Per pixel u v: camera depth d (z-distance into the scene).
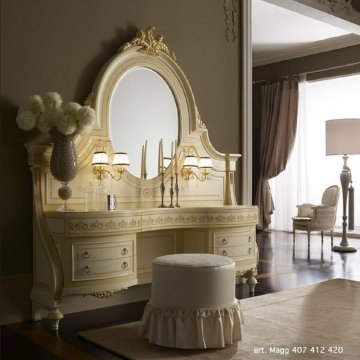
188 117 4.11
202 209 3.69
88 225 3.01
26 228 3.23
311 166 8.03
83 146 3.44
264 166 8.23
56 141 3.14
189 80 4.18
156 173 3.90
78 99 3.47
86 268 3.03
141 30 3.75
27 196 3.24
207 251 3.71
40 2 3.29
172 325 2.59
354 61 7.21
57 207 3.29
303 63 7.85
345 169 6.46
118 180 3.63
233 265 2.75
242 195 4.59
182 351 2.55
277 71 8.20
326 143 6.42
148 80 3.87
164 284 2.63
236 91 4.58
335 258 5.68
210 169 4.23
